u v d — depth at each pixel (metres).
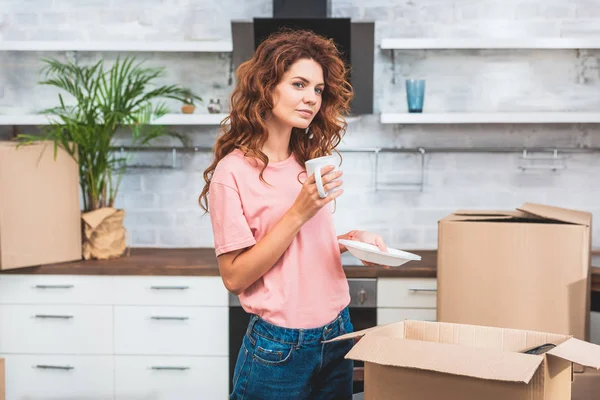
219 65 3.84
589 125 3.80
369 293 3.27
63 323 3.34
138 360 3.34
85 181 3.55
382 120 3.52
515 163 3.83
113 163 3.80
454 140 3.84
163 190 3.90
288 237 1.69
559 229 2.51
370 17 3.78
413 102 3.54
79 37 3.83
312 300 1.81
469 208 3.85
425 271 3.25
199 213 3.91
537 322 2.54
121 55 3.84
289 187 1.82
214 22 3.82
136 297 3.32
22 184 3.20
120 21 3.83
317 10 3.45
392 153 3.85
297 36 1.78
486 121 3.51
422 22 3.77
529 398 1.27
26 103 3.87
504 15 3.75
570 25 3.74
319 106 1.81
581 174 3.81
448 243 2.62
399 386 1.36
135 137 3.45
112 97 3.61
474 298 2.60
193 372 3.33
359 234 1.96
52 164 3.30
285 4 3.45
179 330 3.32
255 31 3.43
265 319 1.79
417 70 3.80
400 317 3.28
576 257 2.51
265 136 1.79
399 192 3.86
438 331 1.57
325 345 1.82
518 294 2.55
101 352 3.34
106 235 3.49
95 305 3.33
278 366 1.78
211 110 3.65
